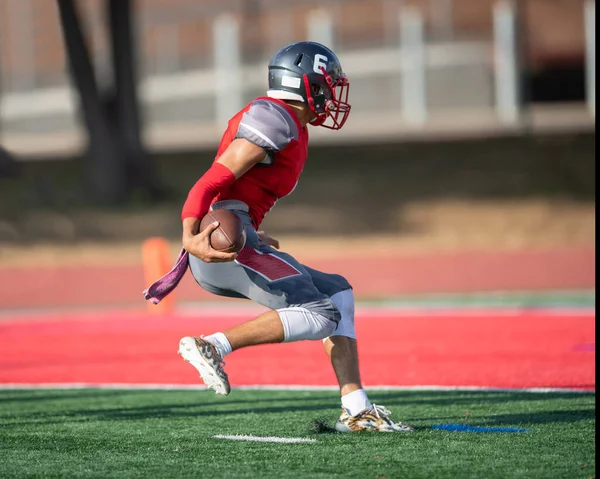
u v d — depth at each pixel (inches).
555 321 1498.5
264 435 699.4
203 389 954.7
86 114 3275.1
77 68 3260.3
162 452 644.7
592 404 807.7
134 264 2541.8
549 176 3440.0
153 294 633.0
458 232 2962.6
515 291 2070.6
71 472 588.1
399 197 3299.7
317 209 3206.2
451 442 655.1
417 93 4507.9
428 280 2247.8
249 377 1028.5
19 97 5098.4
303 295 626.2
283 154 632.4
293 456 621.9
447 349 1227.2
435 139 3988.7
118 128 3292.3
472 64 4468.5
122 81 3287.4
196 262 633.6
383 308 1795.0
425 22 4633.4
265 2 4965.6
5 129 5024.6
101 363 1176.8
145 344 1362.0
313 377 1020.5
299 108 657.6
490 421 738.2
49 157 4018.2
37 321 1718.8
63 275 2399.1
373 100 4576.8
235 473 578.2
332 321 631.2
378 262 2502.5
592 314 1574.8
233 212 609.9
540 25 4832.7
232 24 4687.5
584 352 1157.7
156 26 5014.8
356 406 695.7
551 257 2512.3
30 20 5098.4
